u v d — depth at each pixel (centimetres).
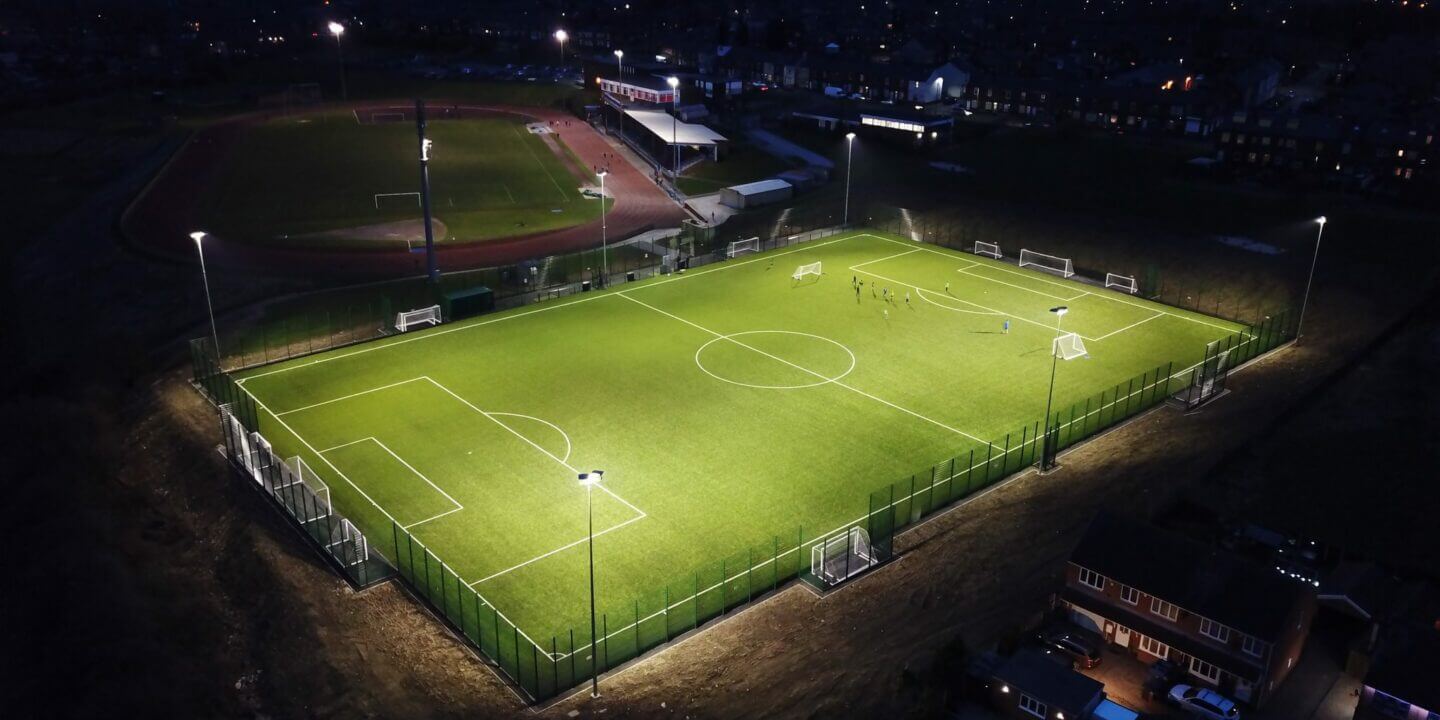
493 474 5922
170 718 4088
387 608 4709
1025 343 8181
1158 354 7988
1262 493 5869
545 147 17075
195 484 5912
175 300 9288
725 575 5000
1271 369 7775
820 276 9988
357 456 6119
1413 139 12350
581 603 4750
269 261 10475
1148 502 5706
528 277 9869
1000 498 5825
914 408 6925
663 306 9019
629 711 4094
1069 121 17350
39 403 7138
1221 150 13888
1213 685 4144
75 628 4722
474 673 4303
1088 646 4319
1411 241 10306
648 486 5819
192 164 15225
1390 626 4362
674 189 14000
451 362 7631
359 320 8600
